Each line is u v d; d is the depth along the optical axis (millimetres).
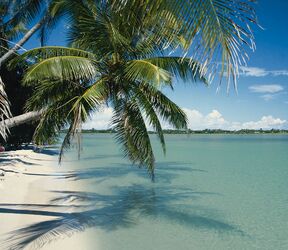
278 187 15500
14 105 23141
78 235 7703
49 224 8312
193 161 28469
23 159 23438
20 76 22016
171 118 10234
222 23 2936
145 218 9539
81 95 9266
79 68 9438
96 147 52469
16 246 6668
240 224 9281
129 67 8969
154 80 7738
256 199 12672
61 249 6727
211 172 20922
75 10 9984
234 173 20500
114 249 7016
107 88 9891
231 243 7734
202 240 7859
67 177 17109
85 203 11078
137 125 9617
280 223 9445
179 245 7465
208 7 2959
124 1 3689
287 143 76000
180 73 10016
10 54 11055
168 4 3146
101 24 9531
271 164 26094
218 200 12375
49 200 11055
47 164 23141
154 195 12969
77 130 8375
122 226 8641
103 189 14062
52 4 11195
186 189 14609
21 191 12148
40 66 9000
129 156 10781
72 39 10805
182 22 3113
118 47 10055
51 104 10109
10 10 13453
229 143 76938
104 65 10383
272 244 7727
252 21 2838
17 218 8625
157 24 3586
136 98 9594
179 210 10641
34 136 10383
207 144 70250
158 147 55438
